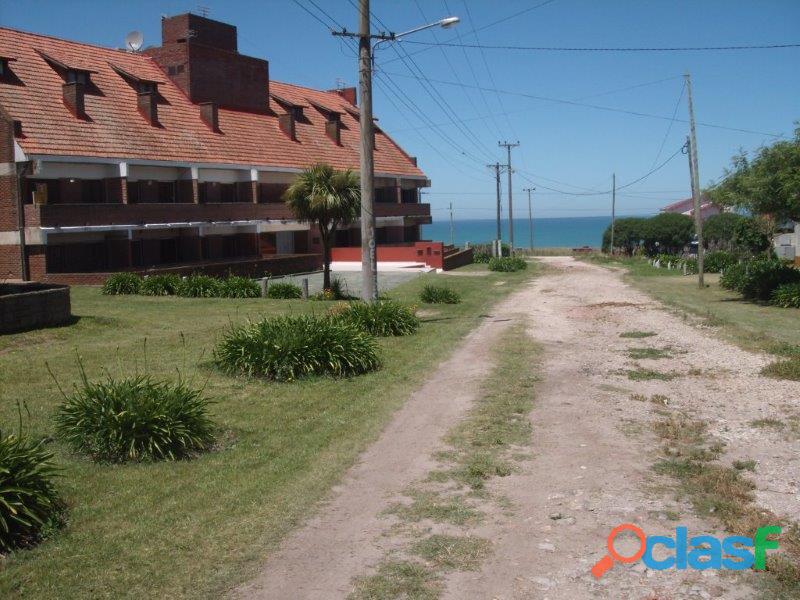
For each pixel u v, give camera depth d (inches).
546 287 1378.0
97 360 494.0
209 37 1660.9
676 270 1910.7
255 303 901.2
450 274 1768.0
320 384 459.2
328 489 279.0
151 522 243.8
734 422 374.3
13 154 1093.8
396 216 2092.8
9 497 226.1
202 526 241.8
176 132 1440.7
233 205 1461.6
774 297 975.6
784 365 496.4
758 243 1827.0
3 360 479.2
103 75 1403.8
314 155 1792.6
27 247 1083.9
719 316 848.9
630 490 273.4
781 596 194.7
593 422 373.1
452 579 205.8
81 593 196.5
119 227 1190.9
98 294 957.8
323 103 2142.0
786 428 360.8
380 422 377.4
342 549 225.9
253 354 473.1
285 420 378.0
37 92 1211.9
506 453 322.3
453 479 289.4
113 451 304.5
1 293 656.4
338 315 671.1
